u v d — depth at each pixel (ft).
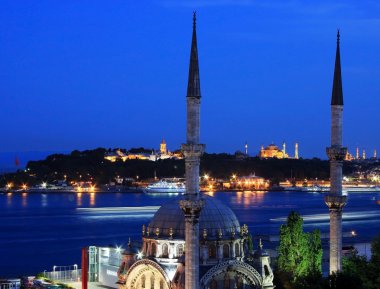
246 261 407.85
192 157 325.62
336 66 380.58
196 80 327.67
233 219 411.54
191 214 323.57
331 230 379.55
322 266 532.73
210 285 390.42
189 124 327.67
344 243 628.69
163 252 400.67
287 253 456.45
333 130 379.76
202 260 391.65
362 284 370.53
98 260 560.61
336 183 378.32
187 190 326.24
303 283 380.17
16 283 562.66
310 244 465.47
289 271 448.65
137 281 406.00
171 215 405.80
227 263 389.19
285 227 460.55
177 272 383.24
